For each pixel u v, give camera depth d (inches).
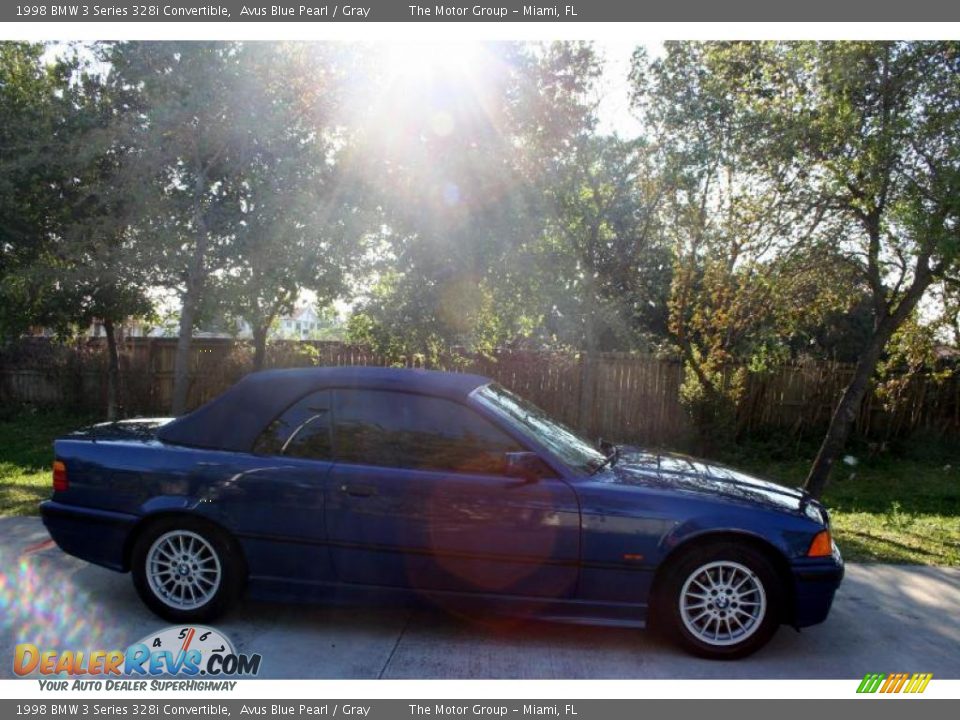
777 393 468.1
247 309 307.0
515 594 147.4
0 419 525.3
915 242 245.9
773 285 291.4
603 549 144.1
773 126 253.1
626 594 144.8
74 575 186.5
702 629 146.6
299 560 152.7
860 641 157.8
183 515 156.3
